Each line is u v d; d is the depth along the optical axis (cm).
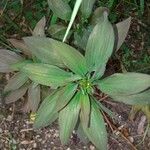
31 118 52
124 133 52
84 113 36
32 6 58
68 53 35
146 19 59
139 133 52
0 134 51
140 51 56
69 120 37
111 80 35
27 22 57
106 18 34
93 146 50
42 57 37
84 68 35
